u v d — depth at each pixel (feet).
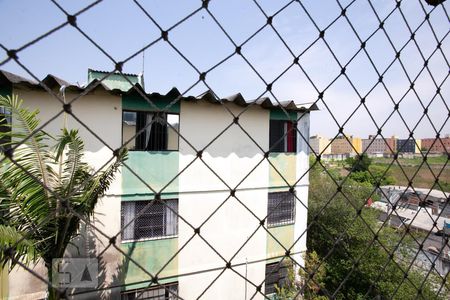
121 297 20.30
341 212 31.04
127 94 20.21
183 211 22.58
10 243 9.86
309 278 6.57
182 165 22.62
